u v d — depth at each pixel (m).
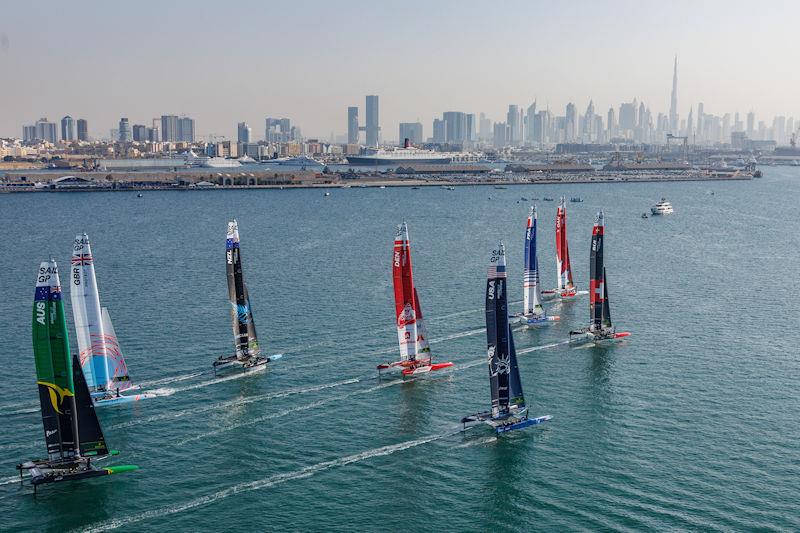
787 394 100.44
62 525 69.75
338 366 112.31
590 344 124.06
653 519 69.88
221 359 110.00
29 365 112.69
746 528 68.19
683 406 96.38
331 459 82.19
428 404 97.44
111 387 98.56
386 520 70.50
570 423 91.25
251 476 78.50
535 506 72.44
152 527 69.44
